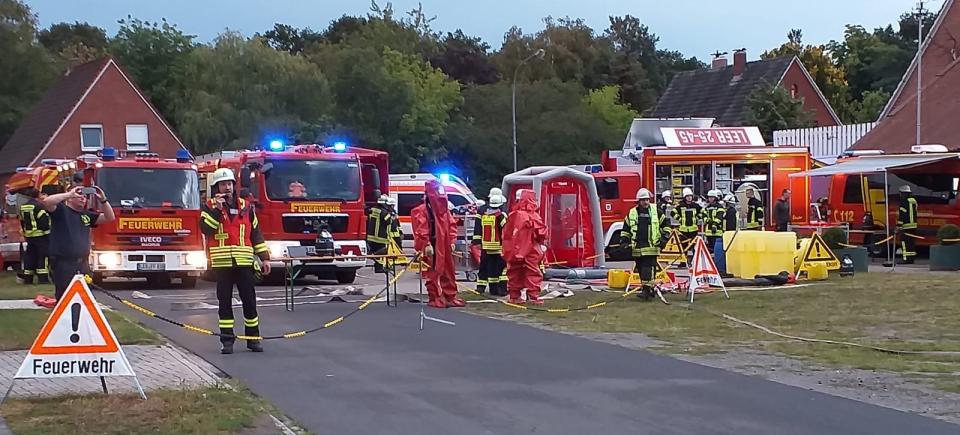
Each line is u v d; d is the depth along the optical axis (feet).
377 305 54.90
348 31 299.17
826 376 32.73
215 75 181.78
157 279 72.54
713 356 36.73
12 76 196.85
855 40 265.13
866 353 37.45
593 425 25.89
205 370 33.47
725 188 92.38
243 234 37.27
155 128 172.45
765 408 27.84
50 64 204.44
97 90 168.45
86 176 65.92
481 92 216.33
